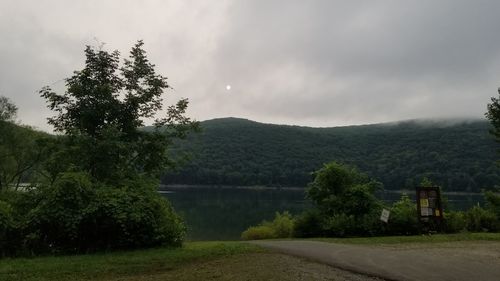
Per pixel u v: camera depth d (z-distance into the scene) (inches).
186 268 375.2
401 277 331.0
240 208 2623.0
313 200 818.2
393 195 3590.1
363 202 765.9
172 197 3602.4
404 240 591.8
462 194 3853.3
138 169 622.2
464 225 759.1
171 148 664.4
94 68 610.5
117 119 612.4
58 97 596.1
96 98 599.2
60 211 465.4
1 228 450.0
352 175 821.2
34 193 514.9
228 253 452.4
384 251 471.2
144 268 377.4
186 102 646.5
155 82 628.1
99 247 484.1
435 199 730.2
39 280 336.2
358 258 418.3
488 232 746.2
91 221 473.1
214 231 1520.7
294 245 540.4
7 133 1304.1
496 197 872.3
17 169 1314.0
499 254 445.4
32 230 462.9
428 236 640.4
